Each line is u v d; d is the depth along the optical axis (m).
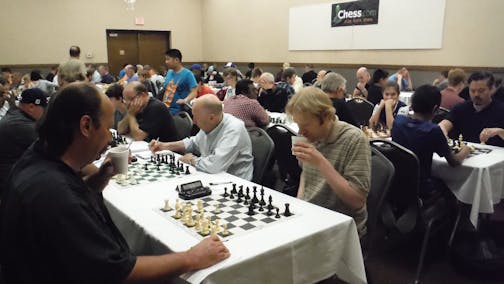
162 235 1.42
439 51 7.35
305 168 1.97
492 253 2.44
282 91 5.21
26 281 0.98
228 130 2.34
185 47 12.55
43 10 10.20
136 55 11.79
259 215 1.59
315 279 1.49
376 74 5.22
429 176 2.53
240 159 2.38
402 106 4.07
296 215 1.60
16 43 9.98
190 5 12.42
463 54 7.03
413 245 2.88
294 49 10.08
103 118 1.06
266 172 2.85
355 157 1.74
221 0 11.95
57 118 1.02
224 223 1.51
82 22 10.74
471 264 2.44
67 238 0.95
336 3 8.91
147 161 2.46
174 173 2.20
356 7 8.52
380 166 2.01
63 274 0.98
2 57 9.87
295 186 2.89
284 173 3.11
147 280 1.07
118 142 2.96
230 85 5.70
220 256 1.24
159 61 12.23
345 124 1.83
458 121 3.25
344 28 8.84
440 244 2.88
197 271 1.19
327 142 1.83
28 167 1.03
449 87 4.41
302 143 1.72
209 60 12.77
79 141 1.04
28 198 0.96
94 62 11.05
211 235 1.35
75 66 3.05
